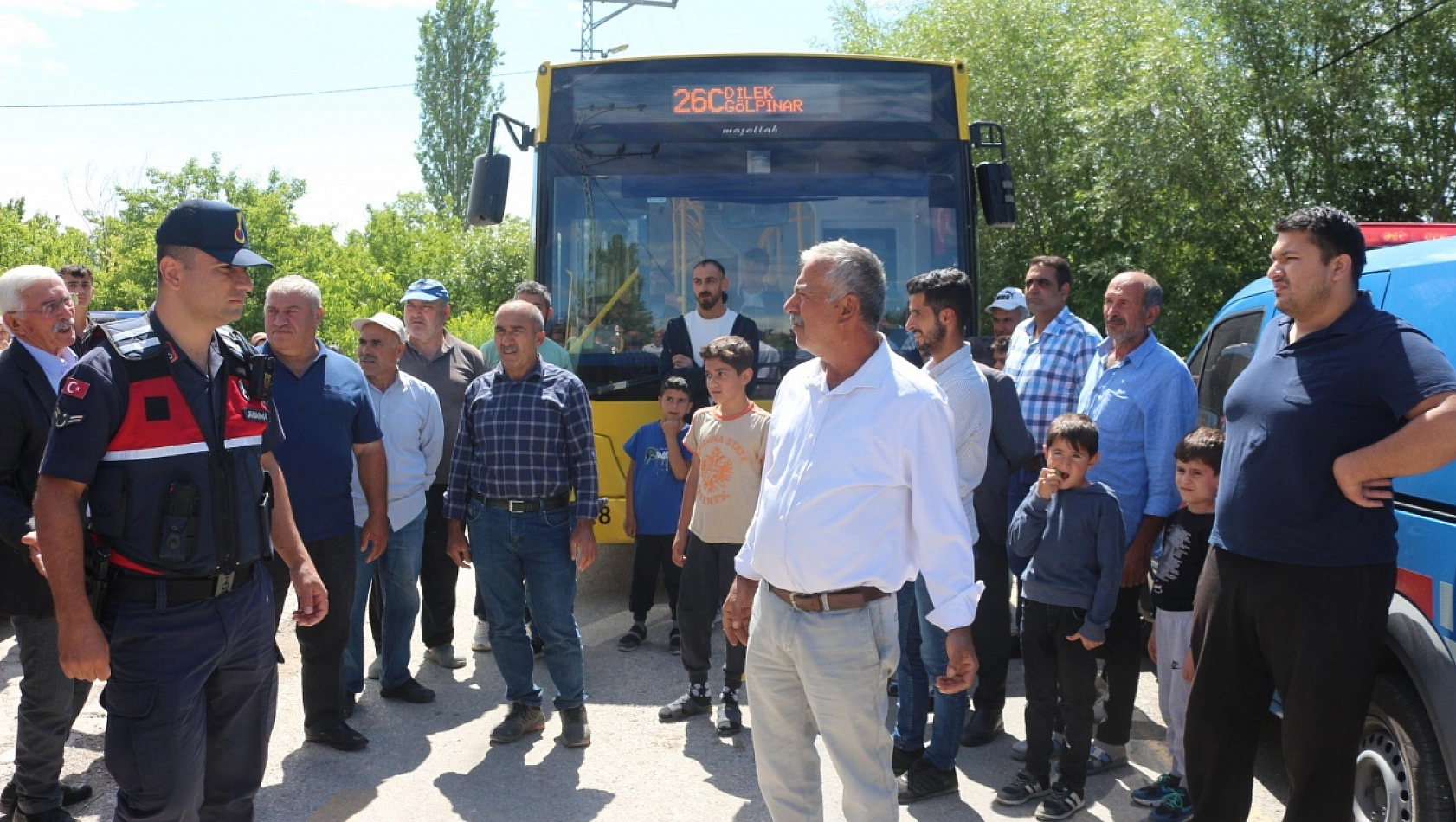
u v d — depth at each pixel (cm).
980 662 492
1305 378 322
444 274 4581
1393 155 1680
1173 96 1708
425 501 562
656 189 725
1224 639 346
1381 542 317
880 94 732
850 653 311
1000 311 716
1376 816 369
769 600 326
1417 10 1573
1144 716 536
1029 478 550
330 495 468
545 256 725
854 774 319
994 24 2234
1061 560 421
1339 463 307
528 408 489
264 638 339
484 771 470
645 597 649
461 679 594
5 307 396
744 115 729
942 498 310
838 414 313
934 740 440
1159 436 464
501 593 498
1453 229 558
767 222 722
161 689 312
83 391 301
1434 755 339
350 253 3800
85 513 309
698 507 520
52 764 405
